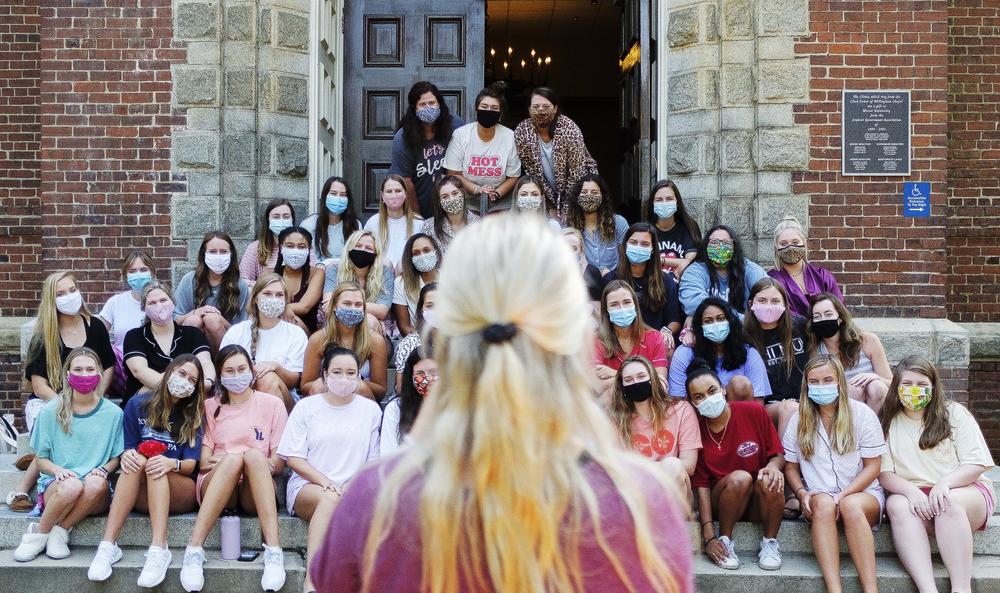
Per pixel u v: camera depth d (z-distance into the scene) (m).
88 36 8.02
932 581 5.45
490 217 1.58
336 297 6.31
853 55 7.81
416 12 9.18
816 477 5.80
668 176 8.17
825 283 7.03
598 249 7.49
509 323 1.48
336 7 8.98
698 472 5.97
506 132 8.09
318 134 8.36
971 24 9.28
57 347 6.53
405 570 1.45
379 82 9.20
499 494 1.41
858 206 7.81
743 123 7.92
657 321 6.98
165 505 5.69
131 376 6.65
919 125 7.80
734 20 7.91
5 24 9.49
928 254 7.79
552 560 1.42
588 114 16.97
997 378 9.16
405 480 1.48
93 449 6.00
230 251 7.08
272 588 5.47
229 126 8.04
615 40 16.62
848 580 5.62
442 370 1.53
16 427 9.29
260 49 8.09
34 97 9.50
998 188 9.27
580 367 1.53
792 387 6.45
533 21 15.55
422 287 6.89
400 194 7.55
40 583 5.65
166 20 8.00
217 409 6.08
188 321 6.86
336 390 5.85
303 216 8.22
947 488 5.60
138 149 8.02
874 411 6.17
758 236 7.84
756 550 5.99
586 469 1.47
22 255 9.49
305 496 5.75
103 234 8.01
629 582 1.44
